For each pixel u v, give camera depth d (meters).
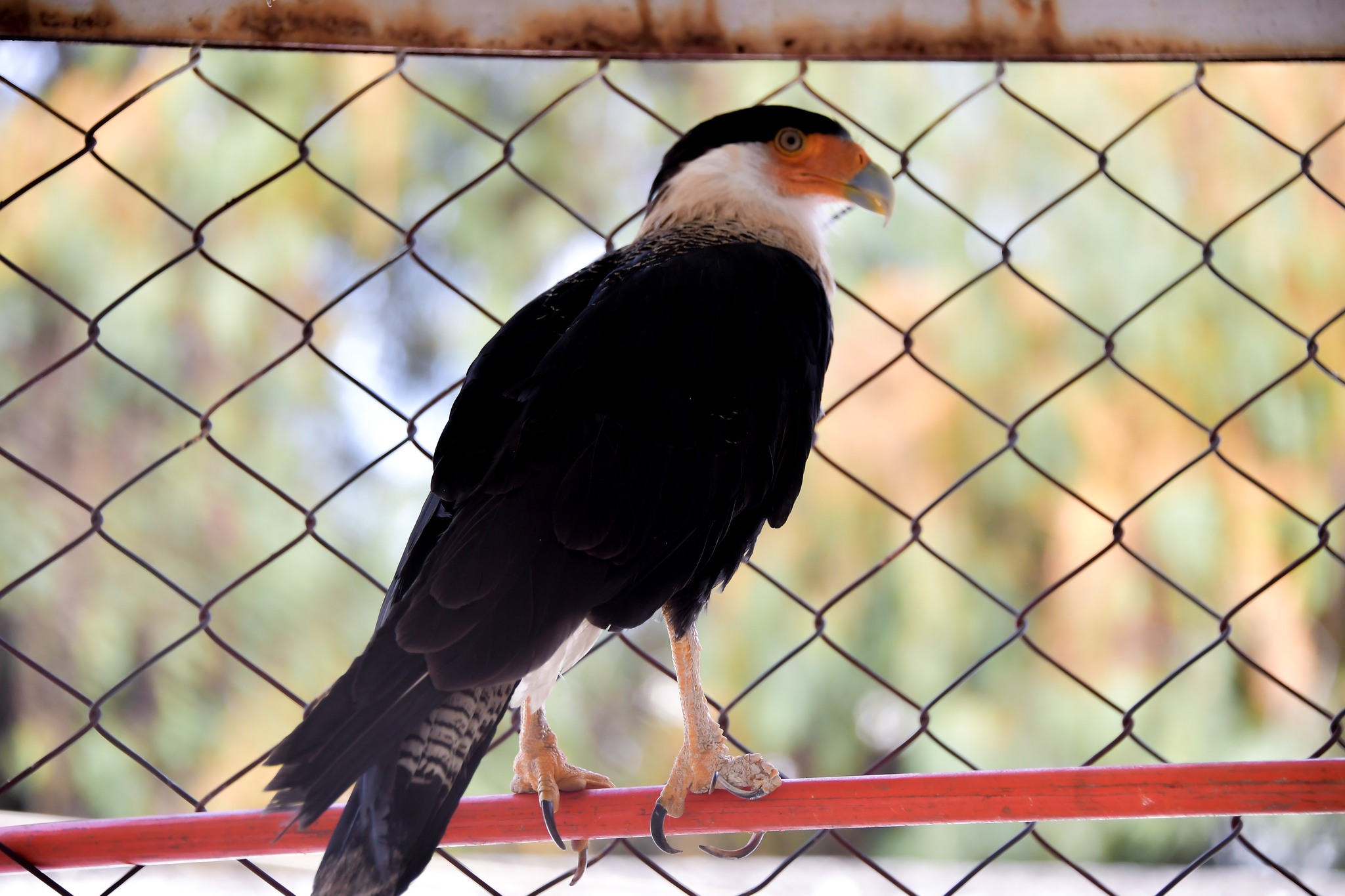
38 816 5.55
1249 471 10.31
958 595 10.86
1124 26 4.32
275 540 11.59
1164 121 10.73
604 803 3.79
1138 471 10.48
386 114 11.98
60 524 11.20
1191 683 10.35
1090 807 3.60
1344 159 10.25
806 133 4.98
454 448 3.88
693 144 5.06
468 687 3.25
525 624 3.40
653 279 4.09
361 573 4.08
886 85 11.57
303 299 12.09
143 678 10.97
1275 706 10.20
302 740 3.05
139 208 11.37
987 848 11.29
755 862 8.67
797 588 11.08
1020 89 11.23
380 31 4.20
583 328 3.91
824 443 11.06
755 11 4.29
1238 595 10.27
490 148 13.09
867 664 10.98
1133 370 10.66
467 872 3.88
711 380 3.90
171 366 11.64
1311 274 10.20
